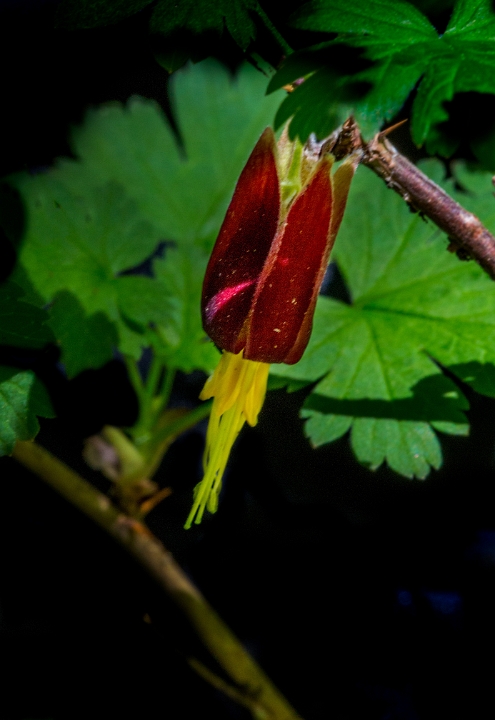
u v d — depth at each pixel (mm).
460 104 114
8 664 140
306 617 151
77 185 161
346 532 155
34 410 125
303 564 153
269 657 149
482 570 153
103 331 140
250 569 153
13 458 138
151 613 142
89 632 142
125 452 140
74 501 138
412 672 148
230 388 115
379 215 147
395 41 116
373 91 114
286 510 155
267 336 112
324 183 112
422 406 136
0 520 143
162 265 147
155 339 143
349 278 146
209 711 142
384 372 138
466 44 116
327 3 117
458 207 115
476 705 146
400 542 157
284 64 115
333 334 141
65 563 143
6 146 165
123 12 119
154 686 141
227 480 154
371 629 150
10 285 128
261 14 118
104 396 141
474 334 139
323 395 138
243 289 112
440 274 143
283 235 112
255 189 112
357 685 147
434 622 150
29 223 141
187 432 154
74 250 142
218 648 137
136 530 139
